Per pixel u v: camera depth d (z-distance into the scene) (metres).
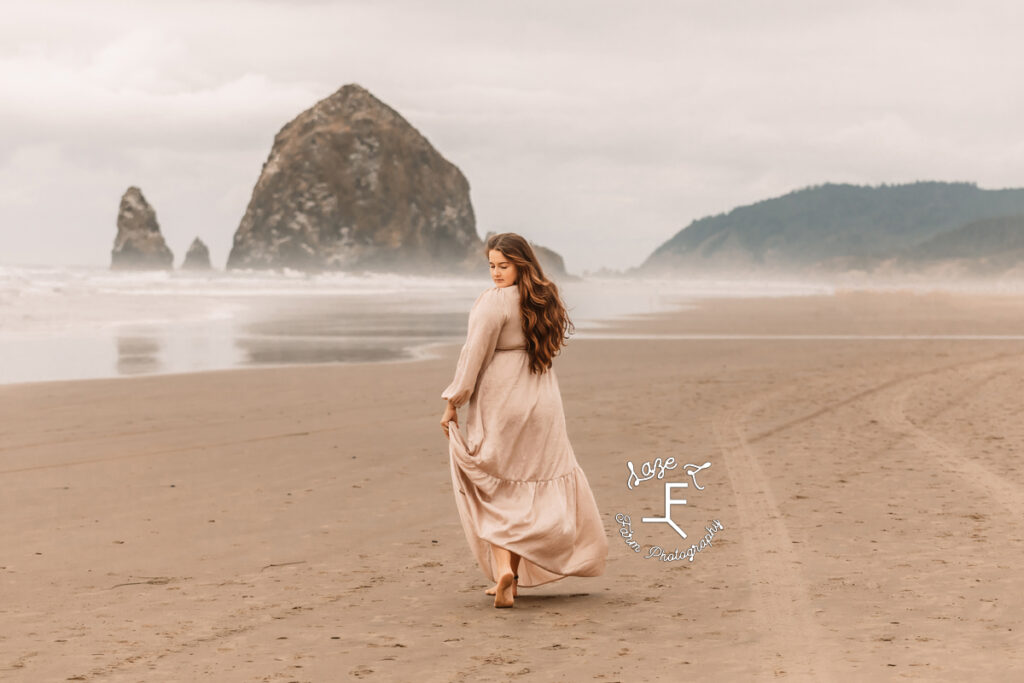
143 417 11.31
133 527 6.30
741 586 4.91
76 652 3.95
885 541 5.75
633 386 14.66
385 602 4.72
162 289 67.62
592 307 50.56
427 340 24.72
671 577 5.16
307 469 8.30
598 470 8.25
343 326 30.91
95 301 37.34
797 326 31.83
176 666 3.77
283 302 51.78
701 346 22.91
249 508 6.84
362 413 11.72
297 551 5.73
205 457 8.84
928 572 5.05
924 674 3.55
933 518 6.32
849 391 13.92
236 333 26.72
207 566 5.39
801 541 5.80
